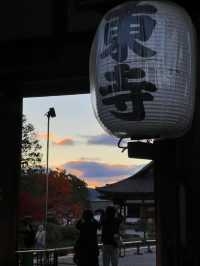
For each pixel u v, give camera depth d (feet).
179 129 13.76
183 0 15.47
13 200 33.53
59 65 26.66
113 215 38.52
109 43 13.60
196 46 14.69
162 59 13.15
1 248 32.07
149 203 111.86
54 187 136.05
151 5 13.51
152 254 82.43
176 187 18.12
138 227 122.52
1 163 32.60
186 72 13.48
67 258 69.21
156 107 13.12
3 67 27.61
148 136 13.99
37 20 26.13
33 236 51.80
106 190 98.12
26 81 31.27
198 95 16.51
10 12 26.55
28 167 117.19
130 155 16.98
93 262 34.32
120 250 75.10
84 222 34.76
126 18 13.48
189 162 17.58
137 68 13.12
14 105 33.68
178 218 17.79
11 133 33.40
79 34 25.82
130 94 13.15
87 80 31.14
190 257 17.13
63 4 25.88
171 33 13.34
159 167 19.35
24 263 40.86
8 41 26.84
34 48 26.96
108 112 13.60
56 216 138.62
